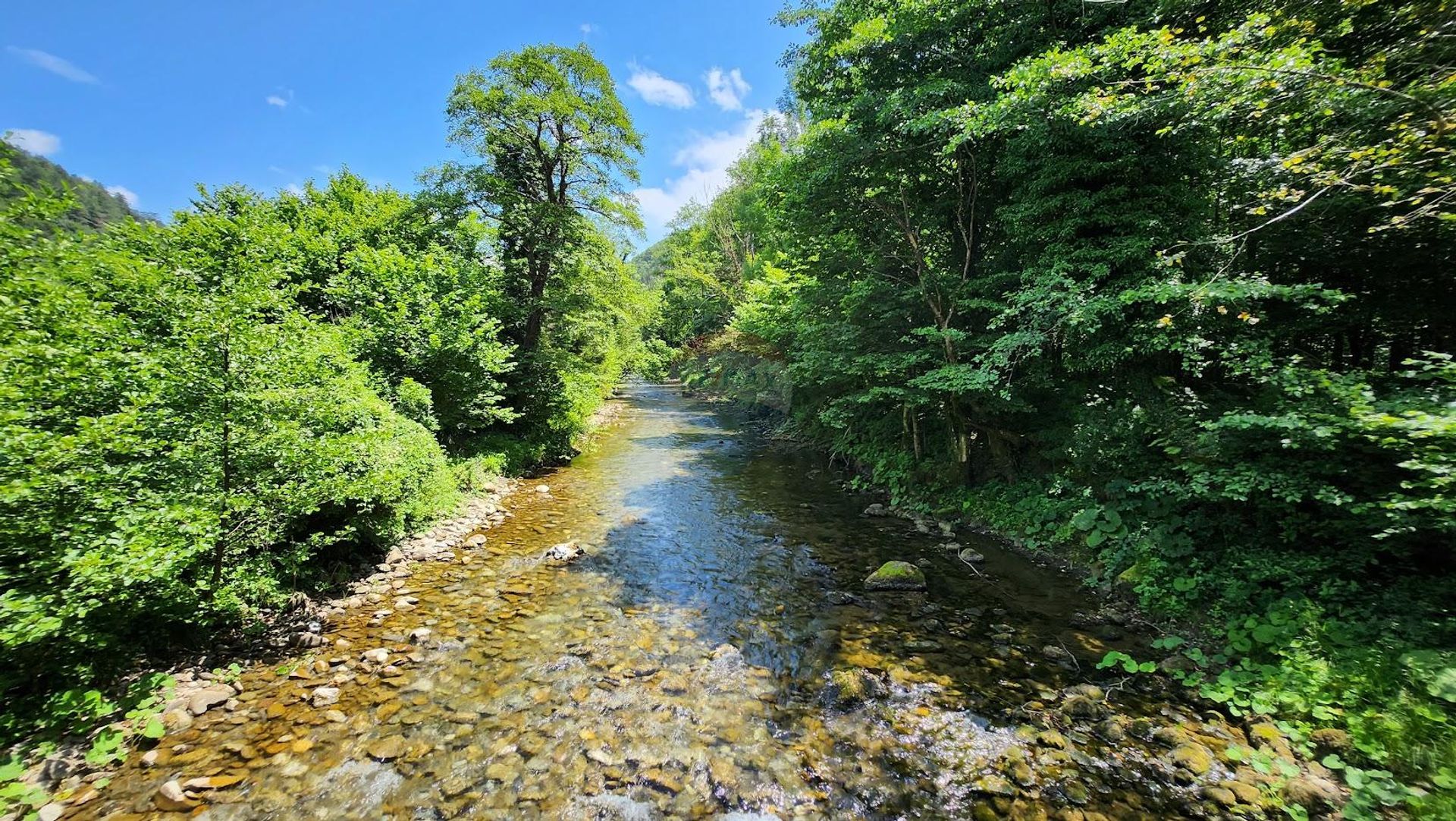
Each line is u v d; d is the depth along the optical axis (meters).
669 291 51.72
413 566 8.50
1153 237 7.75
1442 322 6.67
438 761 4.35
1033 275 8.78
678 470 16.41
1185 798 3.94
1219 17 7.84
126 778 4.00
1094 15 8.89
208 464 5.36
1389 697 4.23
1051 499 9.67
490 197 16.70
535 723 4.86
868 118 11.12
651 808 3.92
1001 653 6.12
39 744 4.00
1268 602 5.80
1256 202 7.47
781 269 19.08
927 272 11.81
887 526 11.05
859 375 12.78
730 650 6.22
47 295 4.82
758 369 31.00
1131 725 4.75
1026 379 9.74
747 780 4.21
